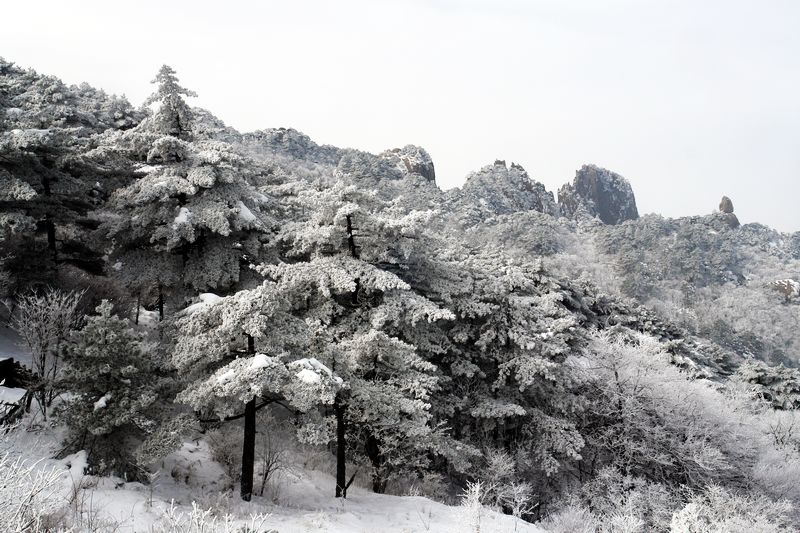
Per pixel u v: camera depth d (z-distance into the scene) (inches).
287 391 405.7
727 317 5324.8
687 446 864.3
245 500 430.3
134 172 728.3
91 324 422.0
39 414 448.8
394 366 567.8
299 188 1028.5
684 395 955.3
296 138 7800.2
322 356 483.2
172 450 394.6
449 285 758.5
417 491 653.9
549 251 5285.4
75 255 752.3
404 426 538.9
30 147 644.7
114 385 418.0
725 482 900.6
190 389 422.9
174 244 660.7
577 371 909.2
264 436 558.9
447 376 742.5
